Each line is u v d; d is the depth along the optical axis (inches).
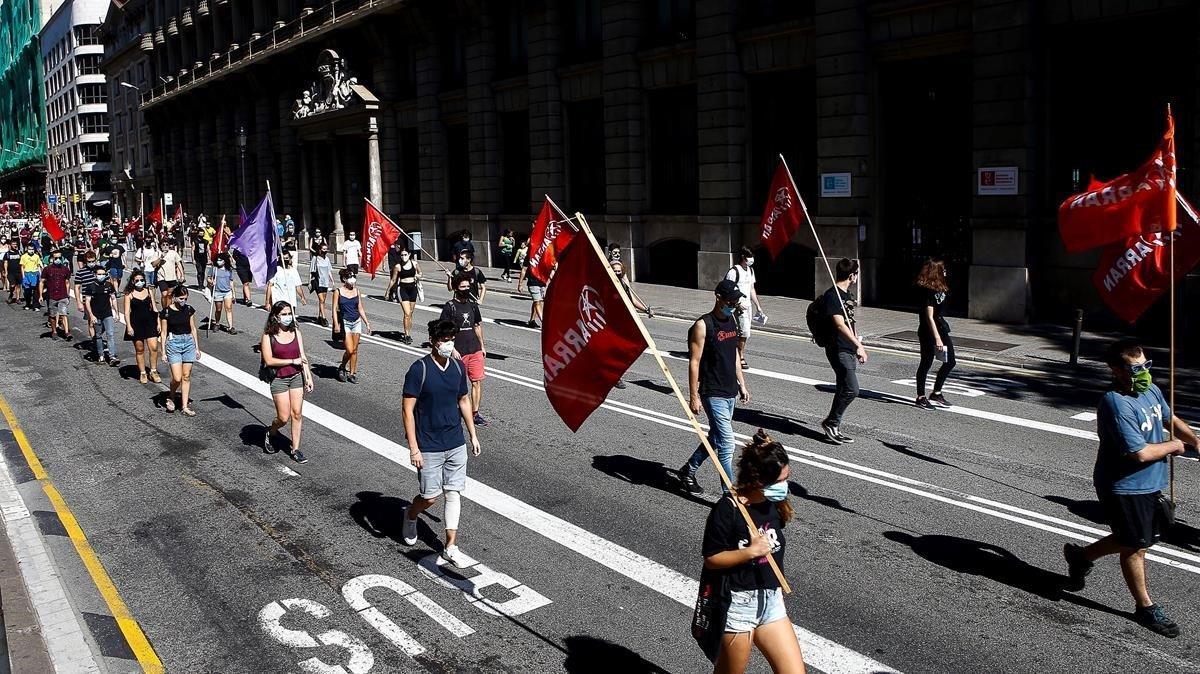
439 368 308.8
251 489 397.7
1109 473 255.3
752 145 1051.9
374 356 708.7
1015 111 783.7
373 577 303.7
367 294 1156.5
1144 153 743.1
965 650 245.8
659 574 300.4
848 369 428.8
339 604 285.1
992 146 802.8
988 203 810.8
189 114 2787.9
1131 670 234.2
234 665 250.4
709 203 1071.6
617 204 1202.6
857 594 280.1
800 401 525.0
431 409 309.1
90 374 677.9
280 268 759.1
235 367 682.2
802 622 263.1
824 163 940.6
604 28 1182.3
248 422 516.1
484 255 1457.9
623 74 1162.6
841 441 436.8
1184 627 256.1
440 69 1547.7
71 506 384.2
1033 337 727.1
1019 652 244.2
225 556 325.4
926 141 905.5
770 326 808.9
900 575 292.7
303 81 2054.6
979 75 804.0
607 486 385.1
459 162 1551.4
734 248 1062.4
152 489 402.3
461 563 310.7
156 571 314.0
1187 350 669.3
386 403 550.6
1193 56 695.7
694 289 1104.8
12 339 864.3
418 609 280.4
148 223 3297.2
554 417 503.5
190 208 2861.7
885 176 935.7
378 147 1728.6
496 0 1402.6
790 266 1024.2
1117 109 756.0
